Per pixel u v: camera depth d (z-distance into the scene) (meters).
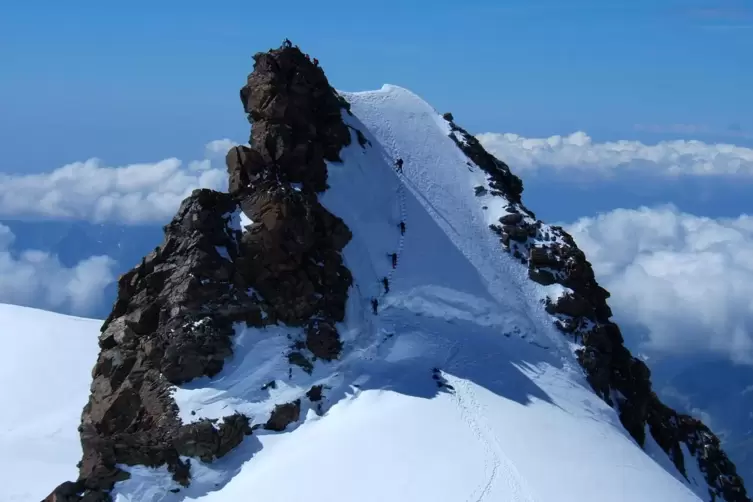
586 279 86.50
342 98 91.19
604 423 73.12
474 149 94.69
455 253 82.31
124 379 68.88
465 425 66.44
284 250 71.00
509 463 63.03
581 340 81.12
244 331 68.69
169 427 64.81
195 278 68.44
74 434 79.81
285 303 70.25
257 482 62.38
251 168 74.69
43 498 69.75
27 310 102.25
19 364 90.56
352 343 71.69
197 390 66.31
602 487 62.72
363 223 79.44
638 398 84.38
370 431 65.12
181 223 71.19
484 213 87.69
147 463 63.56
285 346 69.31
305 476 62.03
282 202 71.44
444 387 70.50
